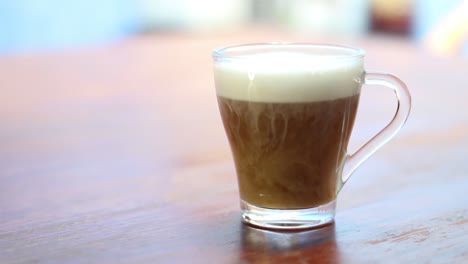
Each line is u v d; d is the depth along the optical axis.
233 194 0.50
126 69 1.11
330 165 0.44
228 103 0.44
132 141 0.66
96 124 0.73
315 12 2.13
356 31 2.12
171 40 1.47
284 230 0.44
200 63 1.15
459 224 0.44
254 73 0.43
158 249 0.41
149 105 0.83
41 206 0.49
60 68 1.13
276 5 2.22
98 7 2.08
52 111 0.80
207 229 0.44
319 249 0.41
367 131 0.67
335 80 0.43
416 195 0.49
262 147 0.43
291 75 0.42
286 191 0.44
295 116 0.43
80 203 0.49
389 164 0.56
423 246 0.41
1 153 0.63
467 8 1.50
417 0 1.94
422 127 0.67
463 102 0.78
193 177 0.54
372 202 0.48
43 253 0.41
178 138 0.67
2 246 0.42
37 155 0.62
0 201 0.50
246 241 0.42
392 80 0.46
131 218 0.46
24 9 1.96
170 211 0.47
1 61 1.22
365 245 0.42
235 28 1.70
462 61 1.11
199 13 2.18
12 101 0.87
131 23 2.12
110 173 0.56
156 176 0.55
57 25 2.03
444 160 0.57
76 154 0.62
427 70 1.03
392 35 2.04
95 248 0.42
